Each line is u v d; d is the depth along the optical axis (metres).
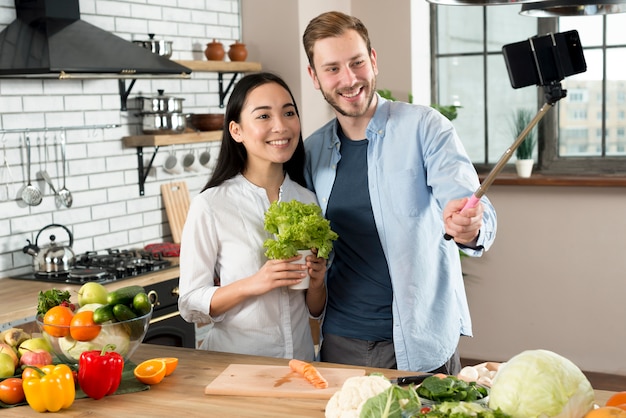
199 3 5.06
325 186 2.70
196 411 1.95
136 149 4.65
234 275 2.56
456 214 2.16
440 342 2.62
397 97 5.60
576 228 5.27
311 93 5.35
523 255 5.43
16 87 3.99
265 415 1.91
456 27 5.71
